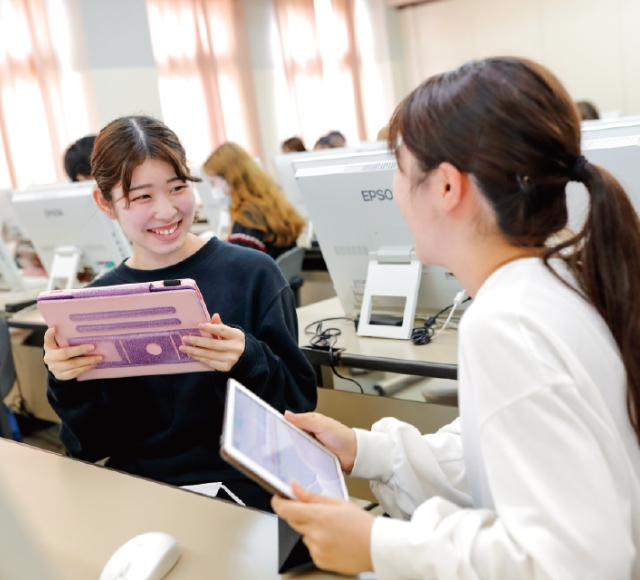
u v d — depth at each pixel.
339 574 0.79
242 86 6.99
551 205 0.73
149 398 1.40
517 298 0.68
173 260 1.45
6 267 3.01
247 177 3.08
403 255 1.79
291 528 0.83
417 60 8.15
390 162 1.66
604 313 0.73
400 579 0.69
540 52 7.28
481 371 0.67
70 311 1.14
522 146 0.69
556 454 0.62
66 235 2.66
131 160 1.29
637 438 0.72
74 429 1.34
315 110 7.66
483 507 0.76
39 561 0.87
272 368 1.34
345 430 0.97
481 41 7.62
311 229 4.02
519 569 0.62
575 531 0.60
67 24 5.73
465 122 0.71
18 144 5.68
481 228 0.75
